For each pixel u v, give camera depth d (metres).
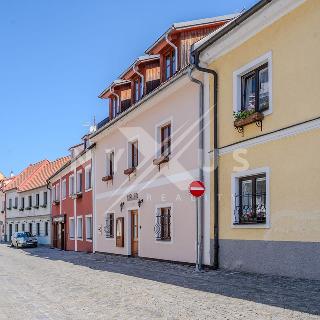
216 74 14.76
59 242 37.97
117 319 7.62
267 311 7.34
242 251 13.05
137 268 16.28
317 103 10.62
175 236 17.31
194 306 8.27
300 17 11.21
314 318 6.70
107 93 25.62
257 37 12.77
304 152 10.93
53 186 40.66
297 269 10.95
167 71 19.31
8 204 58.50
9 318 8.10
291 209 11.24
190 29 17.73
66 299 10.02
